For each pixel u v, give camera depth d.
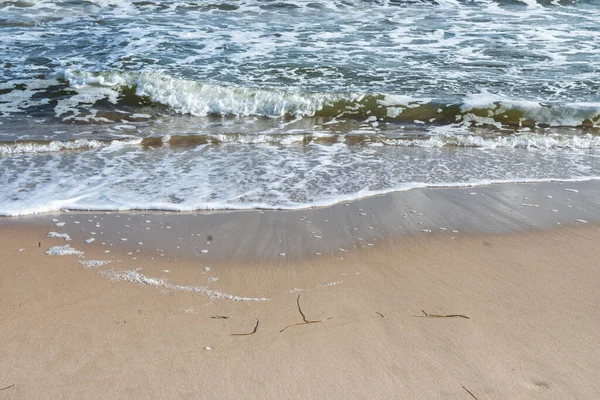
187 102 8.16
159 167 5.83
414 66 9.58
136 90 8.45
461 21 12.37
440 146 6.83
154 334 2.89
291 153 6.42
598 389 2.49
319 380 2.53
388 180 5.57
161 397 2.40
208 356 2.70
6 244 4.03
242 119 7.83
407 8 13.38
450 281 3.56
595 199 5.20
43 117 7.57
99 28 11.52
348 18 12.52
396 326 2.99
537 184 5.59
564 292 3.42
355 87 8.55
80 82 8.65
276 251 4.01
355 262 3.84
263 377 2.55
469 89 8.55
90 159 6.06
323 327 2.97
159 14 12.60
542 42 10.94
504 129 7.54
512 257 3.95
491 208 4.93
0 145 6.25
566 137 7.09
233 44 10.59
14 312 3.09
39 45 10.39
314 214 4.71
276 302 3.26
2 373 2.55
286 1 13.69
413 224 4.54
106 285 3.45
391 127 7.54
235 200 4.97
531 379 2.56
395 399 2.41
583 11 13.18
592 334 2.94
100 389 2.45
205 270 3.70
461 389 2.48
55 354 2.70
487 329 2.97
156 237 4.22
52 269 3.65
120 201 4.89
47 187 5.20
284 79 8.85
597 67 9.56
